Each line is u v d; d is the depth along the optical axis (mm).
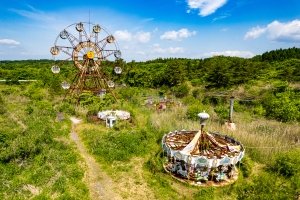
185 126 24094
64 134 23781
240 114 30047
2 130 20609
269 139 20609
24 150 17734
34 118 27578
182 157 15336
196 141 16469
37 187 14344
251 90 41719
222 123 26047
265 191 12141
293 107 28734
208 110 29141
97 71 40188
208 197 13922
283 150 19172
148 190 14883
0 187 13938
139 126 26703
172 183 15453
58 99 41000
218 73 49562
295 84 43781
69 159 17891
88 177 16062
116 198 14023
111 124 26391
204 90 48219
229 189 14625
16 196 13289
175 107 32812
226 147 16953
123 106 34344
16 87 52719
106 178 16078
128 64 69000
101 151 19266
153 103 37406
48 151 18656
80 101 36375
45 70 67250
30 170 16141
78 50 38562
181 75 58125
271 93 37750
